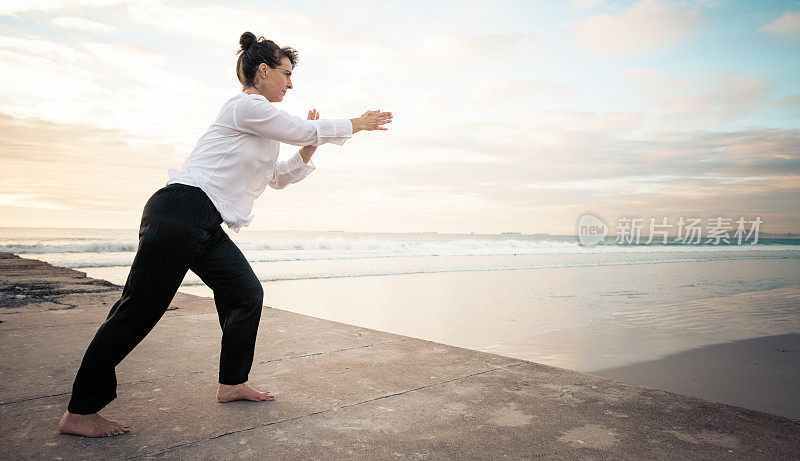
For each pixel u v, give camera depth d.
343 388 2.64
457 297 9.77
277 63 2.20
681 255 34.09
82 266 15.03
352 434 2.05
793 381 4.44
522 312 8.06
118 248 20.97
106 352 1.92
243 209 2.16
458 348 3.53
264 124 2.02
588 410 2.34
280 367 3.02
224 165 2.03
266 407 2.35
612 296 10.34
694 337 6.25
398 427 2.13
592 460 1.83
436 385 2.70
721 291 11.51
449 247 32.00
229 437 2.01
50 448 1.87
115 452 1.85
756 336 6.36
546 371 2.99
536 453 1.89
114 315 1.94
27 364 3.02
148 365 3.02
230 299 2.32
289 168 2.45
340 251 25.47
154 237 1.88
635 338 6.15
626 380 4.42
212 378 2.79
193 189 1.97
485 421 2.20
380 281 12.71
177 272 1.93
